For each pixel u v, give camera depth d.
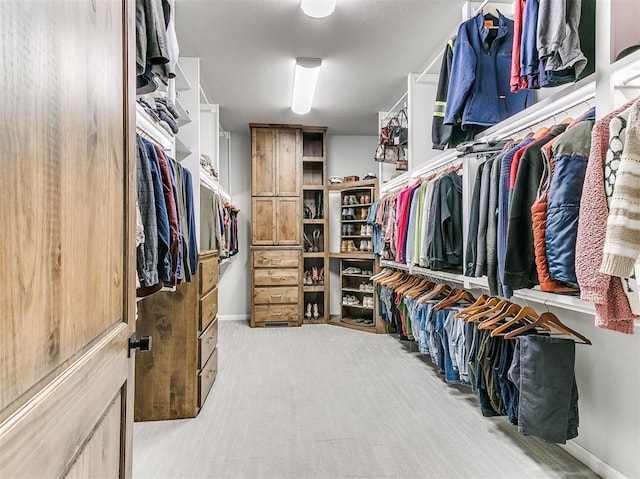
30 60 0.53
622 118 1.20
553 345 1.76
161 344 2.47
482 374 2.21
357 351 3.98
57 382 0.59
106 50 0.83
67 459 0.62
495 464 1.92
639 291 1.15
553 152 1.50
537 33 1.58
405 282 3.94
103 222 0.81
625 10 1.43
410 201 3.34
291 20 2.80
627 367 1.76
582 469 1.90
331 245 5.84
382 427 2.30
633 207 1.12
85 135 0.71
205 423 2.38
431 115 3.76
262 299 5.20
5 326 0.47
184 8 2.64
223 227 4.11
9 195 0.48
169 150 2.38
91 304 0.74
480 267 1.96
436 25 2.88
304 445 2.10
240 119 5.11
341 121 5.21
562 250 1.43
